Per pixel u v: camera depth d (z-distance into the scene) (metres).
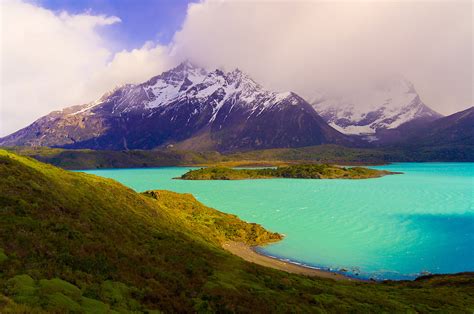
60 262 28.39
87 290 25.39
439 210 154.00
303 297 37.19
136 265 34.00
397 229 116.00
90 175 81.62
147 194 115.19
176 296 29.97
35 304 20.67
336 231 112.31
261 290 36.44
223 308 29.61
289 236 104.50
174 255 41.94
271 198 197.75
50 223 35.66
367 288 49.09
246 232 100.12
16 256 26.80
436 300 43.00
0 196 37.38
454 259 83.06
